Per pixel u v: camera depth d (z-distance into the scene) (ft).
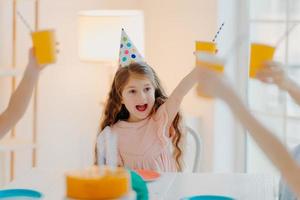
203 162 11.84
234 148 11.82
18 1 11.13
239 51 11.52
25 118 11.67
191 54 11.85
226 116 11.71
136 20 11.27
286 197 6.95
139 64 8.48
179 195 6.97
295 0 10.30
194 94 11.88
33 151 11.27
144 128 8.55
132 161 8.52
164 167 8.52
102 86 12.65
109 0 12.60
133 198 5.30
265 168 11.41
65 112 12.25
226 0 11.42
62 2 11.96
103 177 5.16
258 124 5.00
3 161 11.48
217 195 6.91
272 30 10.82
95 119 12.69
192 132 9.16
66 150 12.36
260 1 11.05
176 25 12.12
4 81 11.18
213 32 11.41
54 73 12.00
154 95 8.60
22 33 11.34
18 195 6.86
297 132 10.43
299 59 10.27
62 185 7.36
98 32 11.16
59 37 11.99
